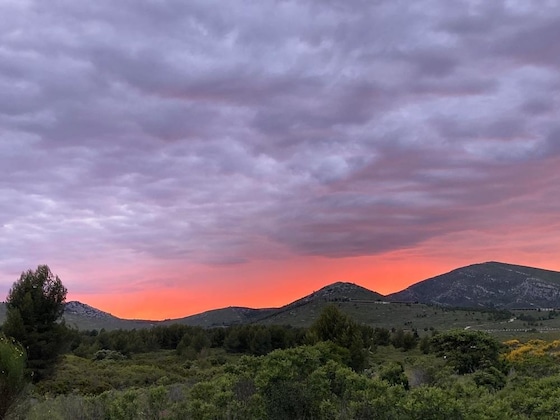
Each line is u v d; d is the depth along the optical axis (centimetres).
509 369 2636
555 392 1087
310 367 1032
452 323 13688
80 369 3766
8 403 1069
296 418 976
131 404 1066
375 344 6278
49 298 3581
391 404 887
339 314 3619
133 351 6688
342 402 959
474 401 1116
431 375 1888
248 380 1126
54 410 1219
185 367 4969
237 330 7056
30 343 3338
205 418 938
